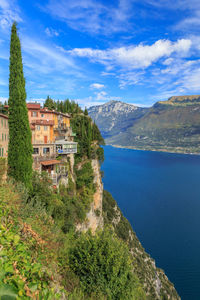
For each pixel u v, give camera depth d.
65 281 12.09
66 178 40.56
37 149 40.59
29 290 5.24
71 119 64.75
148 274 63.12
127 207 134.25
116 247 15.72
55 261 12.60
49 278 8.33
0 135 24.48
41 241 12.12
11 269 4.98
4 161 24.62
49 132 48.34
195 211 129.25
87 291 13.03
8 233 7.84
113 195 156.62
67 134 55.94
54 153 43.66
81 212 35.38
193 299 65.94
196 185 191.25
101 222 55.41
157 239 97.50
